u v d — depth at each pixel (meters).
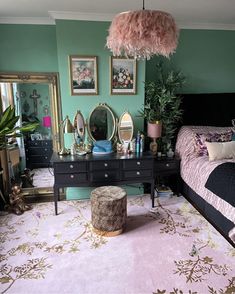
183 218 2.96
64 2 2.59
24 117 3.38
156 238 2.56
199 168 3.01
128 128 3.40
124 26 1.60
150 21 1.56
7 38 3.16
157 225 2.81
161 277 2.02
